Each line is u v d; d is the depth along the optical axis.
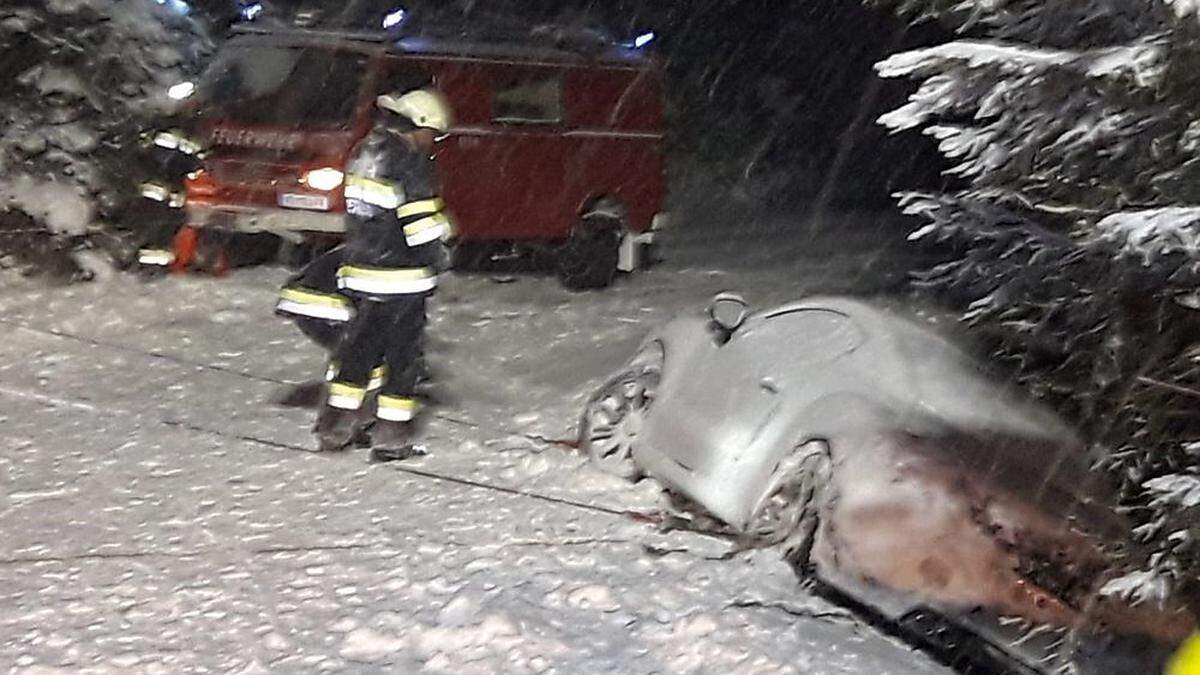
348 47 11.21
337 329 7.35
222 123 10.80
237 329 9.77
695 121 21.84
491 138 11.96
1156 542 4.98
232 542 5.86
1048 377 5.96
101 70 11.02
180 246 11.10
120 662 4.68
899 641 5.05
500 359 9.63
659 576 5.56
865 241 17.03
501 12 18.28
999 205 6.01
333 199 10.56
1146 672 4.70
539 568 5.65
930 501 5.05
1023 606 4.81
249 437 7.37
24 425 7.31
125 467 6.77
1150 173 5.36
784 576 5.47
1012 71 5.26
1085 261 5.69
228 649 4.82
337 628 5.03
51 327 9.45
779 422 5.80
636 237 12.73
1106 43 5.42
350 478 6.80
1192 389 5.27
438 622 5.09
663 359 6.84
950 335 6.23
